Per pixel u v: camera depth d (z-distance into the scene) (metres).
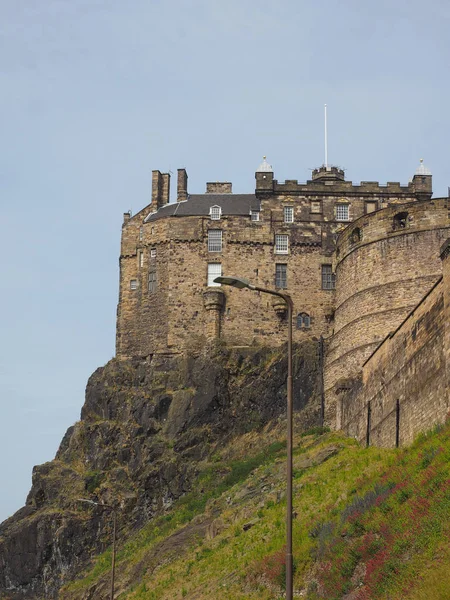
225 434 126.81
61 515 125.00
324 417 124.81
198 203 141.12
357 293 120.12
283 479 105.75
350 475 89.62
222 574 82.31
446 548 54.59
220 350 130.88
